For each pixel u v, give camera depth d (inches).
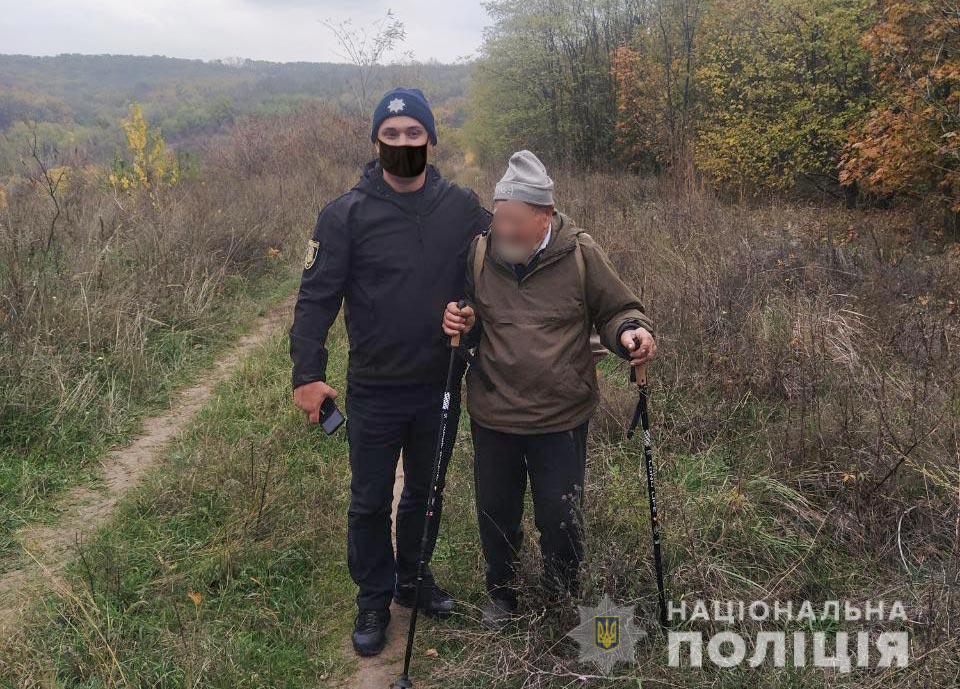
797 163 450.6
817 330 177.8
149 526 136.9
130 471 160.7
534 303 96.7
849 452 137.9
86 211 312.5
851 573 112.2
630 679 94.5
